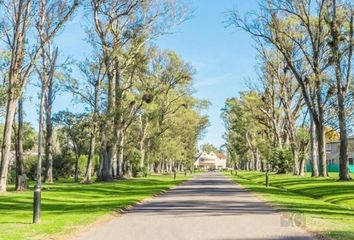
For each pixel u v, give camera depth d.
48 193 32.91
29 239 12.59
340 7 45.66
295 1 48.44
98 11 48.66
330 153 118.81
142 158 79.12
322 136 52.75
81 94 53.75
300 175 64.50
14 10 35.41
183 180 61.91
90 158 52.44
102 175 55.09
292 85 68.38
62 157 77.69
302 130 70.50
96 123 52.97
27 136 78.56
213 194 32.03
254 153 116.19
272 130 81.62
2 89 43.16
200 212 20.02
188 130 110.06
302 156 72.62
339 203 28.17
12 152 73.94
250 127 104.06
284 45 51.03
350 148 112.00
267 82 73.62
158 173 113.56
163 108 73.00
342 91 45.25
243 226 15.45
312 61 52.50
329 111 58.84
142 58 54.69
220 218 17.75
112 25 49.44
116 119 54.44
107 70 50.84
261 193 33.00
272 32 50.19
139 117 76.56
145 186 44.97
